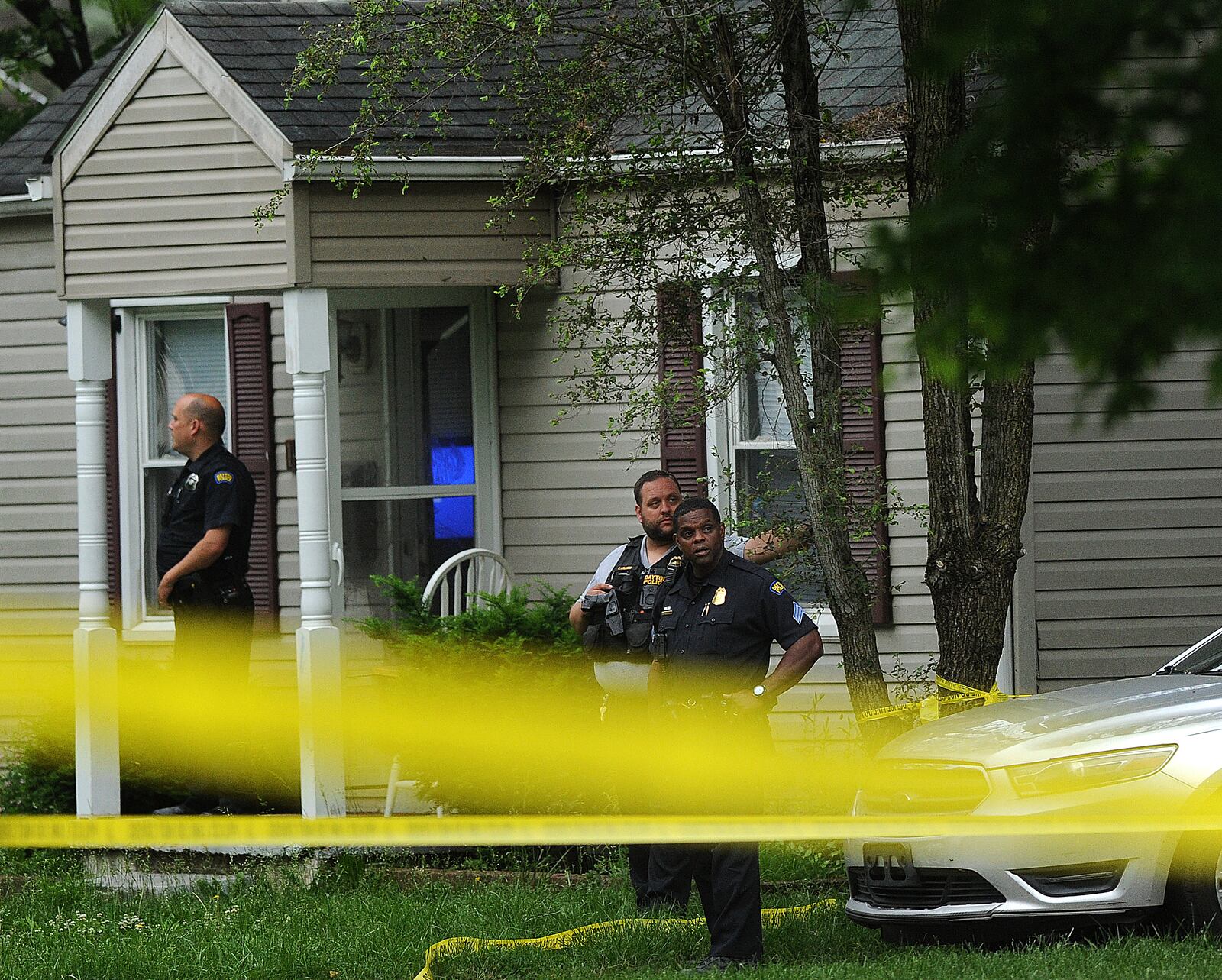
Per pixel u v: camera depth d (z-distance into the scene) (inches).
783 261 1210.6
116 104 1334.9
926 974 772.0
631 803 1109.1
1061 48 284.0
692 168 1137.4
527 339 1502.2
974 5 283.9
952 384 304.7
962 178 296.8
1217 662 1004.6
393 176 1279.5
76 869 1280.8
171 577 1282.0
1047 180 291.4
